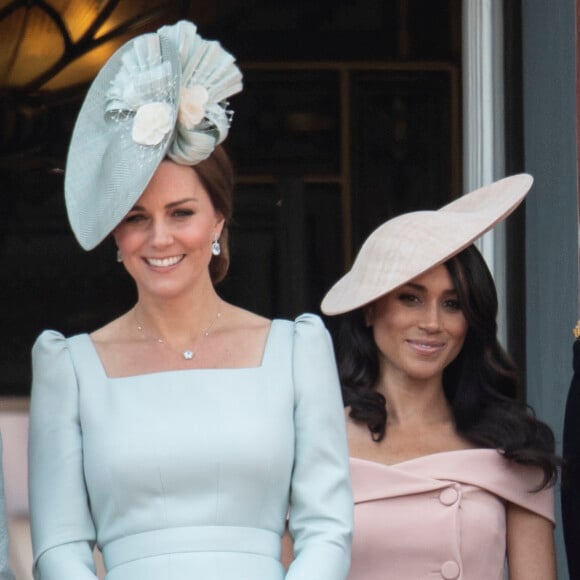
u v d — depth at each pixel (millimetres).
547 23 20031
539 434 15477
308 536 12883
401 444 15367
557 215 19797
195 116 12945
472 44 20750
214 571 12602
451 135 24469
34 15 24547
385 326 15383
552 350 19672
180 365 13211
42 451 12953
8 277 25062
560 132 19844
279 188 25219
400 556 14812
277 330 13406
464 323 15367
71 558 12609
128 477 12703
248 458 12781
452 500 14953
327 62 25125
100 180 12984
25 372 24797
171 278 13047
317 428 13070
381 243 15523
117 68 13359
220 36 25234
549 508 15344
